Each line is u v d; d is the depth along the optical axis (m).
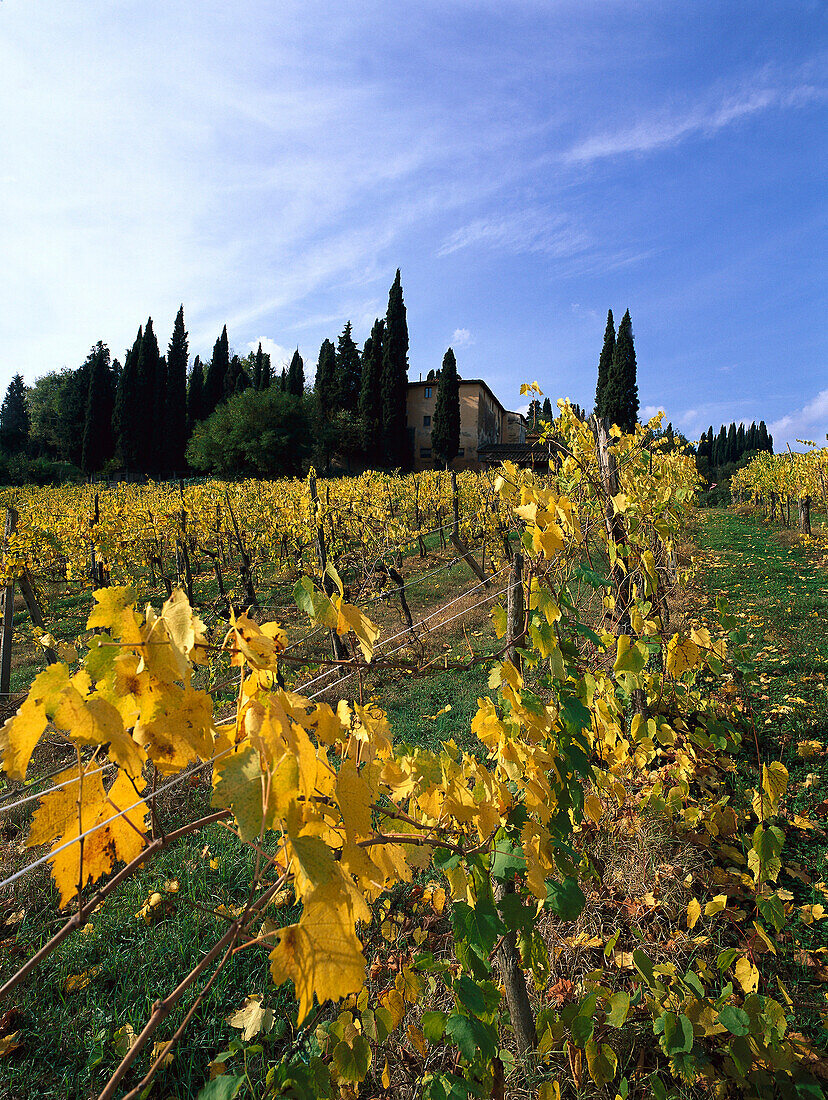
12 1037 2.13
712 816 2.62
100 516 10.24
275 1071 1.35
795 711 3.98
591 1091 1.75
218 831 3.25
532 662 1.84
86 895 2.89
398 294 43.09
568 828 1.67
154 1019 0.69
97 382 42.41
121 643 0.79
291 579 9.46
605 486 3.33
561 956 2.22
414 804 1.61
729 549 11.03
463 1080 1.39
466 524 10.10
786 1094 1.66
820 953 2.27
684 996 1.74
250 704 0.83
